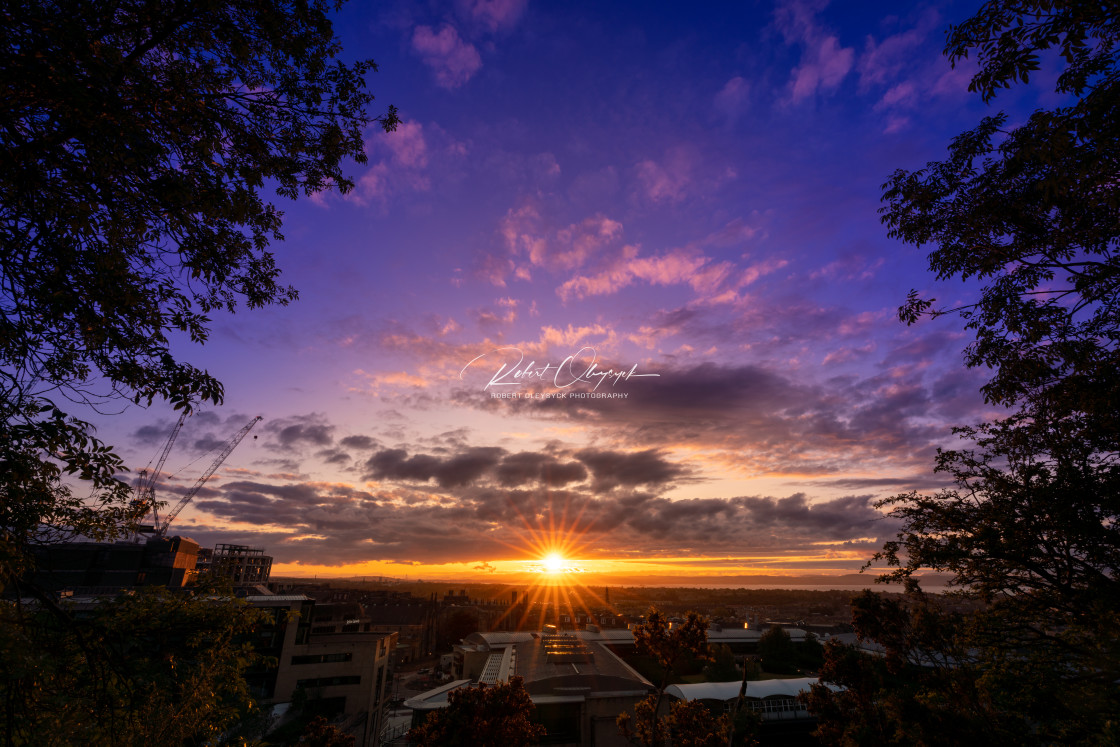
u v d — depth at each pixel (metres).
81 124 6.48
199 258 8.64
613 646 102.94
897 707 15.90
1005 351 11.91
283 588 154.88
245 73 8.94
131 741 9.55
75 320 7.76
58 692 8.95
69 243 7.20
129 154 6.85
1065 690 11.45
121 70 6.71
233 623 10.95
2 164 6.58
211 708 11.04
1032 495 11.27
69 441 6.75
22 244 7.20
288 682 66.62
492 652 100.06
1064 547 11.08
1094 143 7.62
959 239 11.77
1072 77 7.46
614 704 57.62
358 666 70.38
